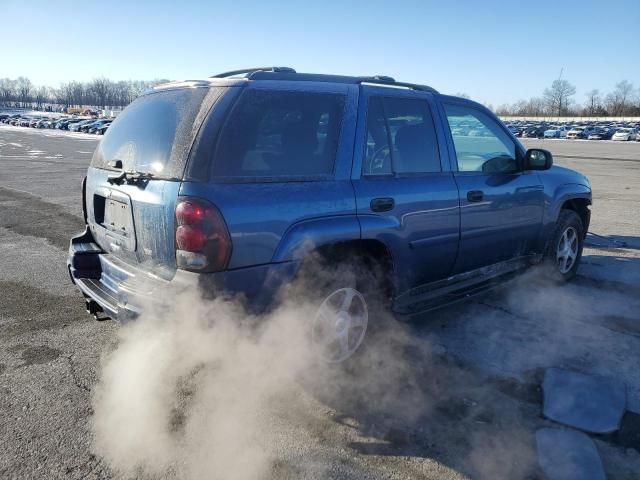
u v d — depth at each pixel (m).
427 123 3.89
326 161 3.20
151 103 3.33
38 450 2.69
